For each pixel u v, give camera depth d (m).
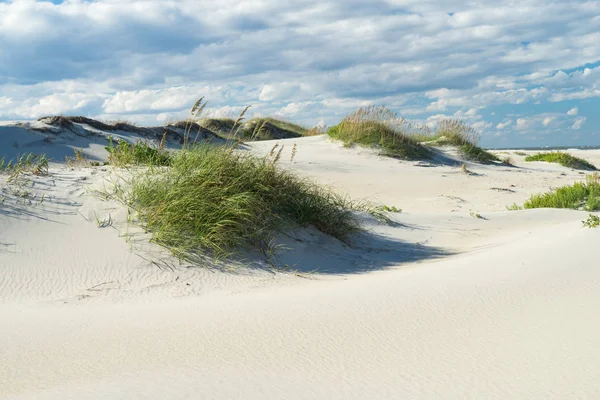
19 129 14.16
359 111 20.39
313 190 8.53
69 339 3.58
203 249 6.26
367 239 8.07
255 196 7.09
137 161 8.38
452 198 12.71
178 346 3.32
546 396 2.38
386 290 4.57
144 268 5.75
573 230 6.90
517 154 26.86
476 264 5.43
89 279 5.47
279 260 6.52
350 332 3.46
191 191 6.71
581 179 16.55
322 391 2.52
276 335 3.46
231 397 2.45
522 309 3.71
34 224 6.21
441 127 22.28
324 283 5.61
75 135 14.95
